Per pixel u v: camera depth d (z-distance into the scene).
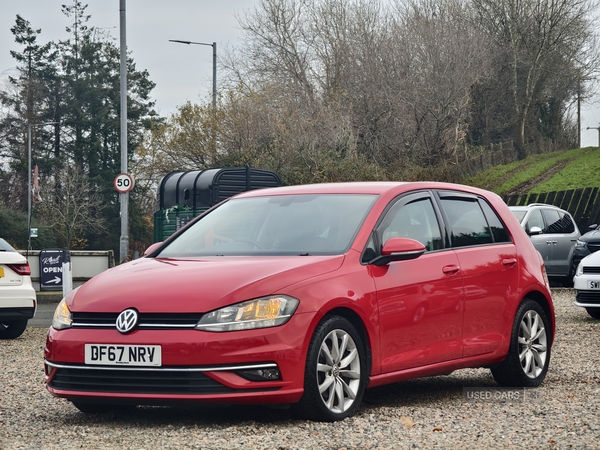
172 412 6.44
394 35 46.06
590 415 6.10
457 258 7.00
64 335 5.89
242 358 5.51
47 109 76.62
